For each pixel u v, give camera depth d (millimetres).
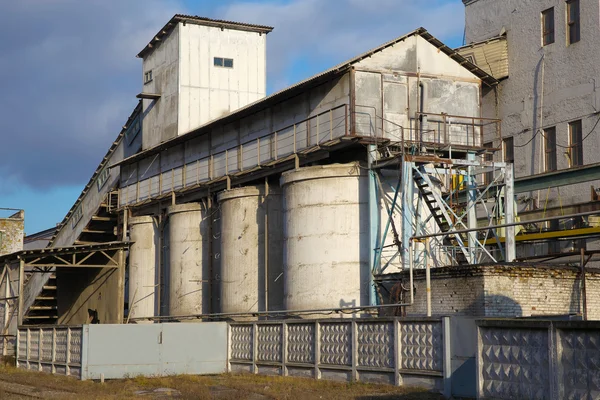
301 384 22344
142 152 47375
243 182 39438
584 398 13422
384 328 21047
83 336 26297
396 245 31000
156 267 46500
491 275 24391
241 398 19734
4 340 40219
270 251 37219
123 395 21344
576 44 36531
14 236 60281
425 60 34438
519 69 39844
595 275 25875
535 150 38500
